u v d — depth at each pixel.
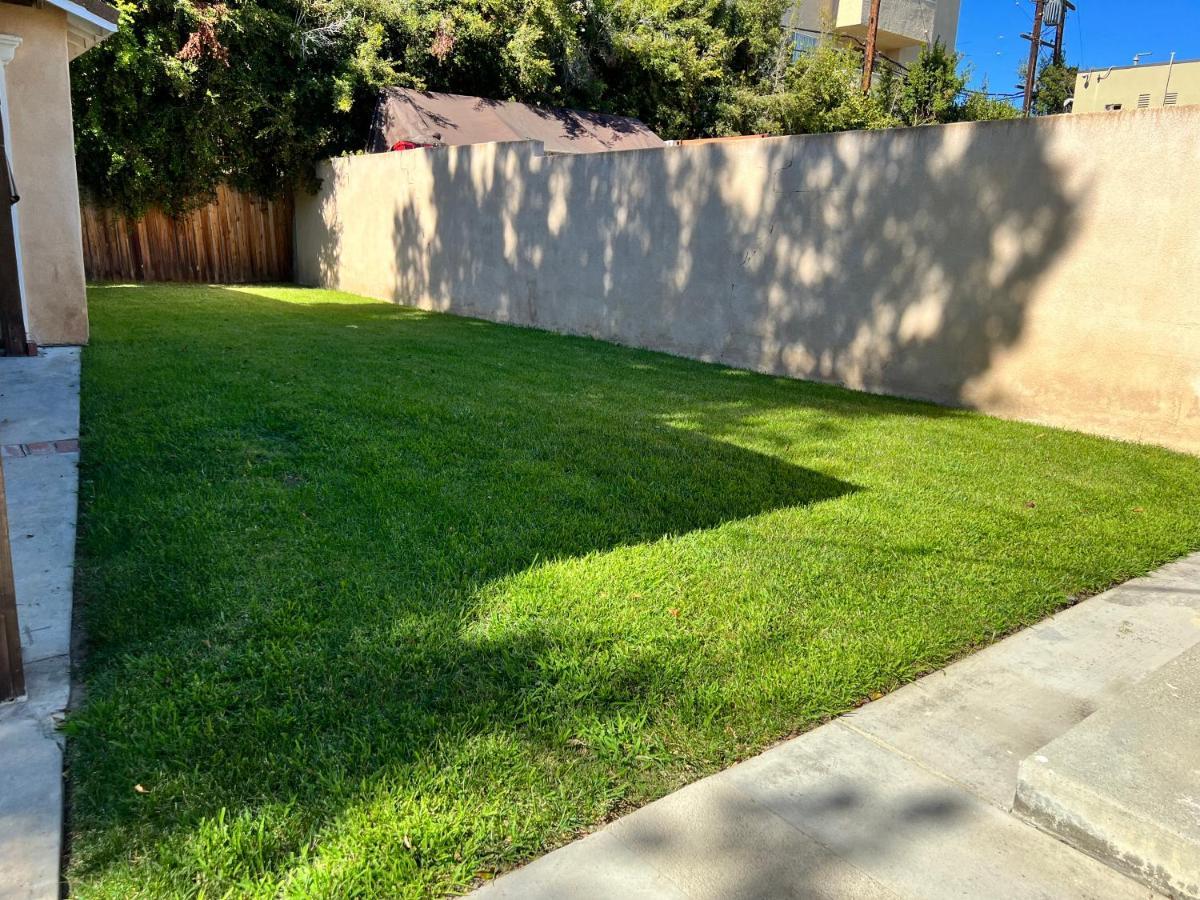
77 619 2.68
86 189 13.95
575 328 10.11
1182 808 1.80
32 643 2.51
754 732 2.25
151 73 13.17
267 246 16.62
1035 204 5.90
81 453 4.29
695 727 2.26
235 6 14.25
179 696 2.25
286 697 2.28
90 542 3.20
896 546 3.56
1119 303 5.55
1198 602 3.22
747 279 8.04
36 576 2.93
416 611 2.77
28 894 1.59
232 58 14.30
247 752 2.05
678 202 8.60
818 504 4.05
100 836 1.77
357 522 3.50
